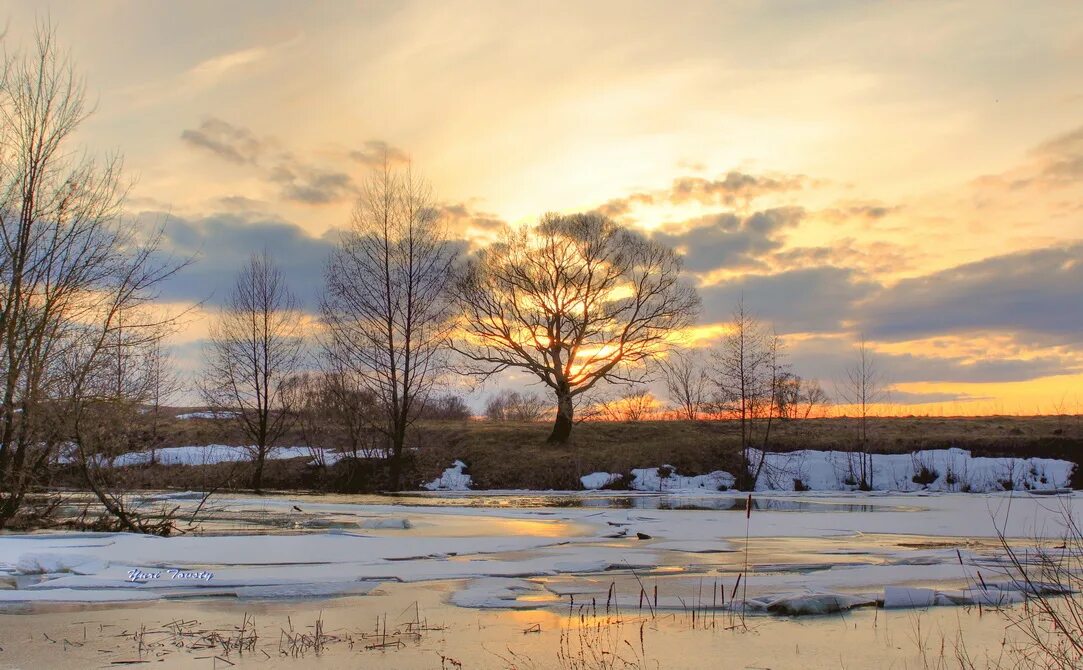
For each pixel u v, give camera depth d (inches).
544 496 1565.0
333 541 736.3
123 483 898.7
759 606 480.1
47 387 765.3
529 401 2805.1
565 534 847.7
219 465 1715.1
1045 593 514.6
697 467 1830.7
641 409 2327.8
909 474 1753.2
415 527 907.4
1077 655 380.8
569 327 1932.8
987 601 496.4
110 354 796.6
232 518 983.0
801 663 370.0
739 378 1877.5
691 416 2415.1
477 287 1887.3
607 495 1600.6
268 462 1804.9
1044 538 847.7
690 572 609.3
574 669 360.5
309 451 1902.1
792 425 2116.1
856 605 491.5
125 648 387.5
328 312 1750.7
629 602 495.5
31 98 770.2
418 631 422.9
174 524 895.1
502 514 1090.1
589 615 462.3
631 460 1841.8
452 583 554.6
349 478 1753.2
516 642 402.6
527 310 1907.0
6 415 761.6
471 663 366.9
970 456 1779.0
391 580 562.6
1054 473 1675.7
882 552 722.8
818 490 1743.4
